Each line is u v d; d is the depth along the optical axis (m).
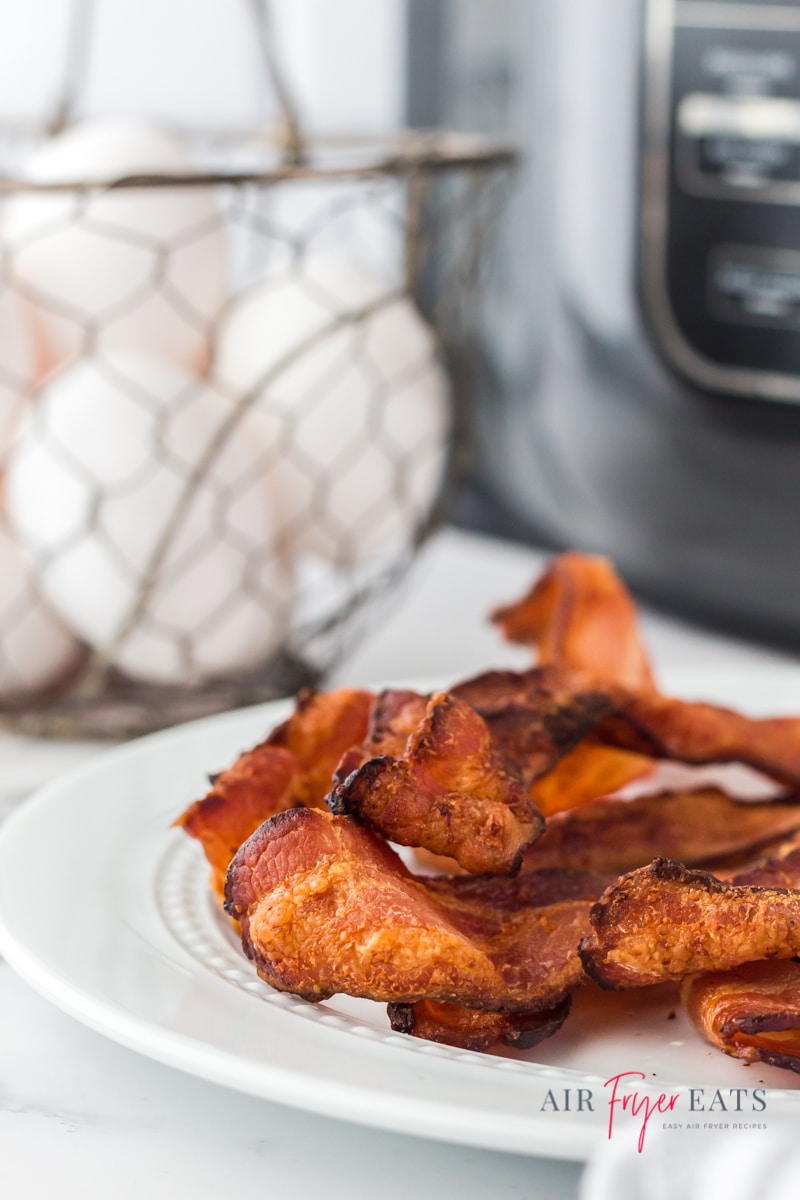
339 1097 0.28
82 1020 0.31
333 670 0.47
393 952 0.30
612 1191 0.25
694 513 0.50
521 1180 0.30
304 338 0.44
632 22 0.49
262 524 0.44
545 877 0.32
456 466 0.48
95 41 0.67
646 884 0.30
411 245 0.47
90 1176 0.30
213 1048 0.30
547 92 0.51
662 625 0.52
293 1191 0.29
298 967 0.30
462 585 0.54
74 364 0.44
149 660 0.44
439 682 0.41
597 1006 0.32
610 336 0.51
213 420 0.43
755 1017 0.30
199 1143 0.30
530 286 0.52
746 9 0.47
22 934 0.32
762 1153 0.26
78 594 0.43
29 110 0.67
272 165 0.54
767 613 0.49
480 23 0.52
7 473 0.43
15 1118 0.31
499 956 0.31
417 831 0.31
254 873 0.30
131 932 0.33
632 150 0.49
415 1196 0.29
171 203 0.44
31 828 0.35
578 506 0.53
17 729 0.44
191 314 0.45
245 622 0.44
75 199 0.44
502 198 0.49
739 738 0.35
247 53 0.64
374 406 0.45
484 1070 0.30
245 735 0.39
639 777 0.37
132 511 0.42
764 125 0.47
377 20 0.58
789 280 0.47
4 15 0.67
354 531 0.45
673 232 0.49
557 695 0.34
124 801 0.37
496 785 0.31
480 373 0.54
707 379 0.49
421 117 0.54
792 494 0.48
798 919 0.30
